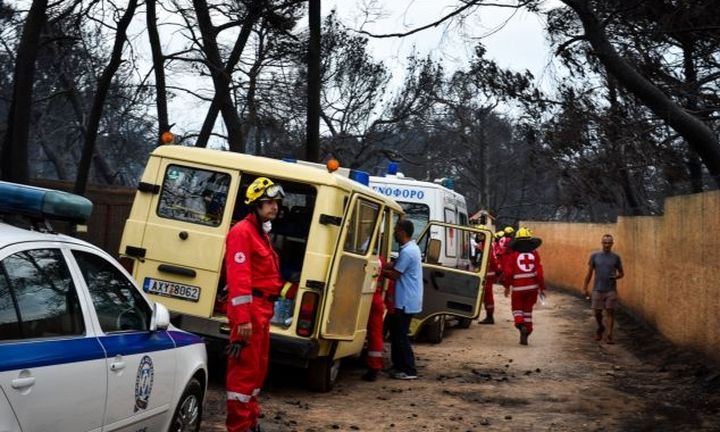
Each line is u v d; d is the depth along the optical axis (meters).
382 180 17.33
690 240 14.80
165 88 17.84
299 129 28.53
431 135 45.78
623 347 16.91
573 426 9.34
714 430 9.26
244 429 7.07
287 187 10.48
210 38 18.98
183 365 6.41
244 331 6.85
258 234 7.13
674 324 15.96
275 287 7.23
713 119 17.98
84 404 4.88
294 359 9.87
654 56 18.27
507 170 57.75
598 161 25.83
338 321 9.94
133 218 9.88
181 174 9.91
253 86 20.58
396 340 12.03
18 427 4.29
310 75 18.25
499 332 19.25
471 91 39.97
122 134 32.91
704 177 22.06
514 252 16.98
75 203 5.24
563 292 36.44
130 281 5.90
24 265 4.67
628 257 23.56
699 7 16.19
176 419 6.46
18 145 14.40
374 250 11.21
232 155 9.85
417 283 12.02
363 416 9.28
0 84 25.98
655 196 26.67
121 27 16.03
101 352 5.10
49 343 4.64
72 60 25.33
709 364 13.02
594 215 39.28
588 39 16.22
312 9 18.19
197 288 9.69
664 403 10.80
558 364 14.13
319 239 9.62
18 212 5.00
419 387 11.39
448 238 17.06
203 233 9.74
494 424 9.28
